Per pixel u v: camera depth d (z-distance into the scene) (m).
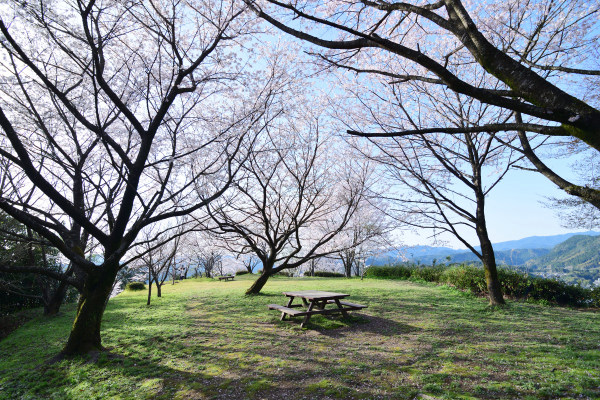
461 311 9.03
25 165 5.79
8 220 11.22
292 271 31.89
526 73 1.91
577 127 1.74
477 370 4.68
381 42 2.33
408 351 5.71
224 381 4.78
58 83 8.03
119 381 4.97
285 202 14.27
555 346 5.69
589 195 2.79
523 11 7.71
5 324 10.59
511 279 11.63
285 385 4.52
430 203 10.29
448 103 10.15
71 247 7.61
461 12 2.21
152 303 12.52
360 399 4.00
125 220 7.00
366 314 8.89
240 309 10.17
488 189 9.84
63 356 6.21
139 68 8.30
